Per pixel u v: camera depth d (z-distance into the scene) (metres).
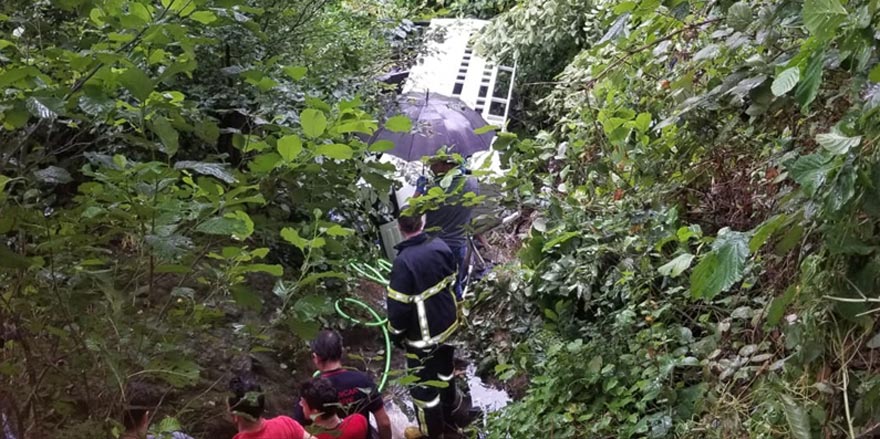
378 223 4.81
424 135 5.45
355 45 5.53
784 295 2.03
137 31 1.71
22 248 1.66
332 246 1.81
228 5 1.81
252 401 2.07
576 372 3.92
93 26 2.06
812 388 2.13
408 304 4.48
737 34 2.38
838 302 1.90
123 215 1.57
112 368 1.55
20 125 1.52
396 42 6.21
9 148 1.64
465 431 4.45
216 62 4.04
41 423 1.68
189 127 1.82
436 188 2.53
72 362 1.67
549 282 4.52
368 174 1.97
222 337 2.94
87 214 1.54
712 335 3.10
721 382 2.84
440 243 4.56
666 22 2.82
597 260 4.22
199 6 1.77
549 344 4.43
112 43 1.74
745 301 3.04
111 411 1.68
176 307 1.87
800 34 2.43
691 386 3.45
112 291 1.60
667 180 3.20
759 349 2.70
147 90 1.60
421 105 6.00
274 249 4.12
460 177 2.94
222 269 1.82
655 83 3.40
